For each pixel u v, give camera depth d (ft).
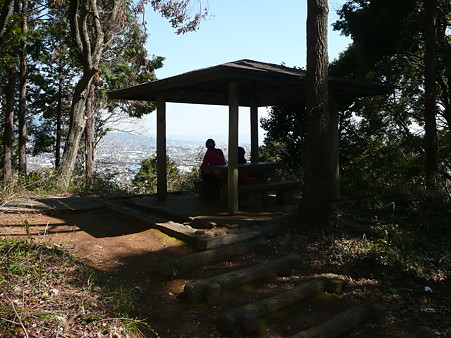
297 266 15.42
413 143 37.91
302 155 39.81
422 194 25.29
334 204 23.65
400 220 22.21
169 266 14.35
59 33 57.67
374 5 40.37
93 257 15.48
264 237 17.98
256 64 21.97
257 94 27.68
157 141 25.45
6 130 56.18
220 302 12.64
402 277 14.84
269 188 23.04
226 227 18.33
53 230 19.01
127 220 21.83
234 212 20.48
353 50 46.24
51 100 73.67
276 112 42.60
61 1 47.73
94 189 36.91
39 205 23.36
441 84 44.80
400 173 31.48
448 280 14.76
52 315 9.59
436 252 17.47
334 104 25.20
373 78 47.06
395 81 47.60
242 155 27.48
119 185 44.83
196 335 10.89
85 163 59.72
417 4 39.37
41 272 11.94
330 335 10.78
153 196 27.71
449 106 46.19
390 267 15.49
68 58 65.51
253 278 14.12
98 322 9.83
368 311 12.03
